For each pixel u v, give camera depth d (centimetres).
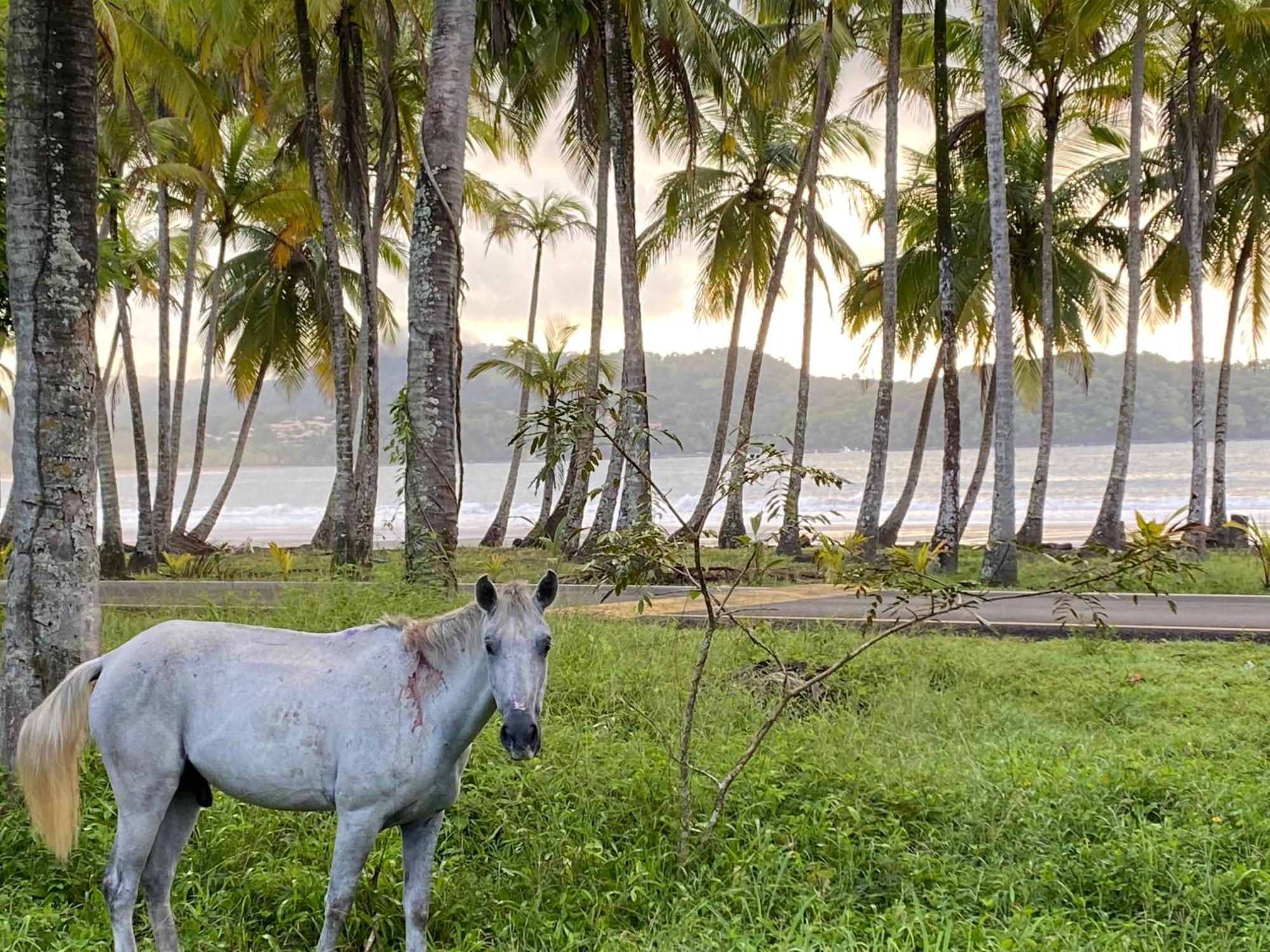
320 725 446
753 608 1436
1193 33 2100
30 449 660
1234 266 2455
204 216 2873
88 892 525
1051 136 2294
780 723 800
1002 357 1767
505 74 1941
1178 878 518
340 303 2170
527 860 552
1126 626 1268
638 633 1120
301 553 2783
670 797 618
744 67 2322
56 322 661
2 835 574
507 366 2969
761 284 2930
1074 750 721
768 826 581
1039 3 2178
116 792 464
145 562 2362
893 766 688
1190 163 2175
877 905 521
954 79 2348
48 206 657
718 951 457
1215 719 830
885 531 2981
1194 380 2214
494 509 6425
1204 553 2077
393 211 2966
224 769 455
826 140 2658
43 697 655
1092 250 2655
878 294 2694
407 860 465
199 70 2361
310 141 2125
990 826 588
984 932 468
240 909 509
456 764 455
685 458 16475
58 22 661
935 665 1010
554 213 3491
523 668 419
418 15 2166
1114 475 2227
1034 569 1953
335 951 443
